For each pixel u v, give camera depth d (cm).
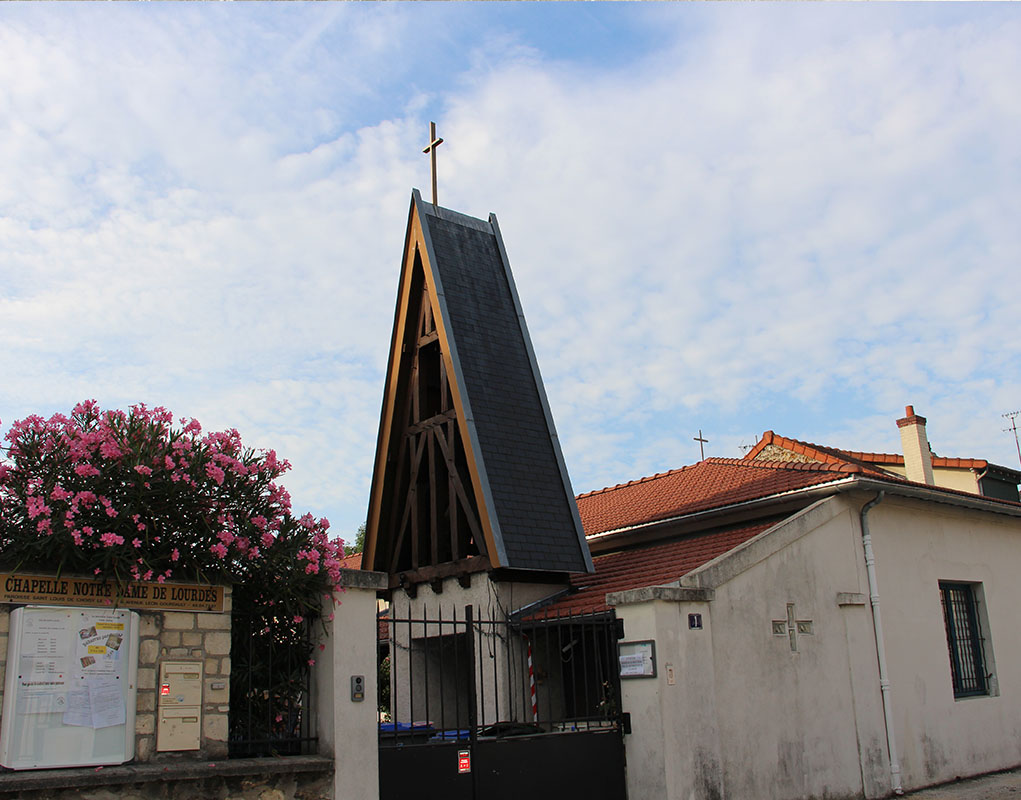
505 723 1085
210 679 781
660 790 1008
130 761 725
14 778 655
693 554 1415
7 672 683
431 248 1565
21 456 743
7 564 699
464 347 1508
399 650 1513
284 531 849
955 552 1584
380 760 891
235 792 767
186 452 795
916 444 2059
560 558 1423
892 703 1346
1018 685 1630
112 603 739
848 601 1317
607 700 1109
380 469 1592
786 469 1616
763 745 1129
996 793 1316
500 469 1430
